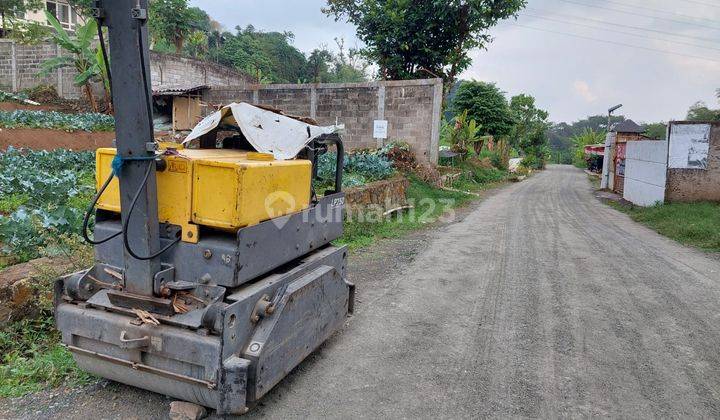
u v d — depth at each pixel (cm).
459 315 575
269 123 429
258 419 355
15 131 1661
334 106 1967
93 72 2223
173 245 348
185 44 4403
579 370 437
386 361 453
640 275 739
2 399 373
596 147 4622
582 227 1202
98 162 375
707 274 743
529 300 629
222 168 328
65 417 352
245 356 332
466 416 364
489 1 2194
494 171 3431
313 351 460
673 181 1411
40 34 2734
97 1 304
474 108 3334
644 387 407
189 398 348
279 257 387
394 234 1086
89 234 626
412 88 1853
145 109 316
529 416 365
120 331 341
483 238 1046
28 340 470
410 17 2253
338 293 468
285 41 6431
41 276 493
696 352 472
